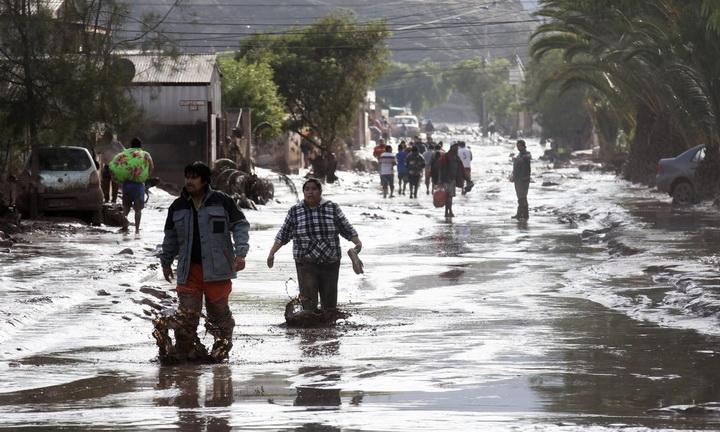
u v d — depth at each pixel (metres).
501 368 28.33
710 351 31.27
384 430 20.00
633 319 38.72
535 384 25.86
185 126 125.81
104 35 85.25
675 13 108.81
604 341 33.41
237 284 49.88
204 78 125.69
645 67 130.62
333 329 37.09
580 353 31.02
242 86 171.00
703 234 71.19
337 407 22.97
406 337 34.88
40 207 79.06
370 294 47.09
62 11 83.19
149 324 38.31
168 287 48.88
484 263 60.00
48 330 35.84
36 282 47.28
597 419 21.22
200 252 31.75
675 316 38.94
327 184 165.38
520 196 94.19
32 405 23.95
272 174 168.62
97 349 33.00
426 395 24.45
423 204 116.38
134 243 67.62
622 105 155.75
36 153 79.38
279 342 34.22
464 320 39.00
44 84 79.62
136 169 74.69
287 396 24.53
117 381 27.16
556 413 22.06
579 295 46.38
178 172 126.25
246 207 103.69
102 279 48.88
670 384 25.81
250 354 31.77
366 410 22.52
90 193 79.25
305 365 29.45
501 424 20.55
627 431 19.73
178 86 125.31
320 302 39.69
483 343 33.16
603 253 64.56
